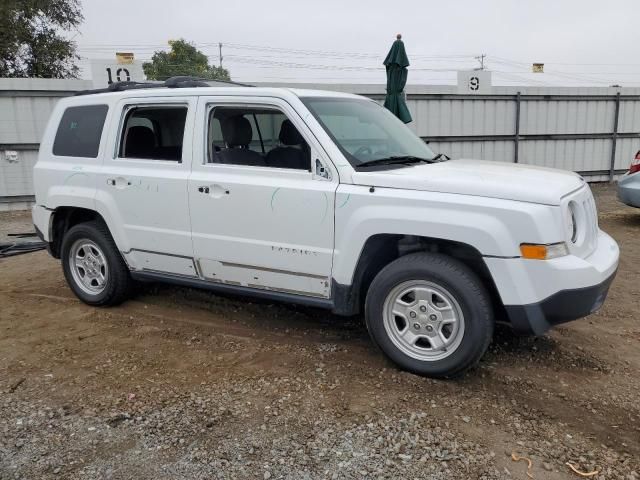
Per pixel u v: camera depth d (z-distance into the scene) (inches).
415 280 143.9
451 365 141.7
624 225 361.7
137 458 114.7
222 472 109.7
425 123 535.5
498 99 554.6
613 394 140.7
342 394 139.4
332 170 151.9
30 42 925.8
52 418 130.6
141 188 183.5
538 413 131.3
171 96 179.3
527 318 133.3
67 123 208.1
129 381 149.2
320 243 153.5
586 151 593.0
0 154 446.9
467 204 135.1
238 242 166.9
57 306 211.8
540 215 130.8
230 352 167.0
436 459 113.1
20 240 344.5
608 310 202.2
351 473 109.0
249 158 169.3
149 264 190.1
